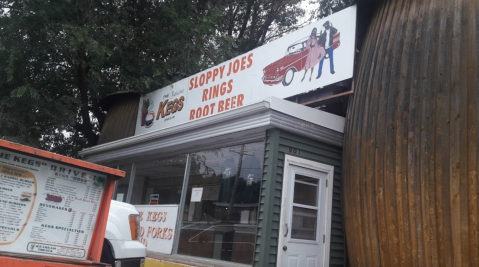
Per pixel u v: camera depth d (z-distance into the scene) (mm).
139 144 10000
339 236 7430
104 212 4426
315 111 7285
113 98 13750
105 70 13781
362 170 6461
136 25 14133
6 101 11297
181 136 8633
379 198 6070
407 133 5801
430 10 6020
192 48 13875
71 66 12812
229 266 6949
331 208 7387
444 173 5297
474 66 5312
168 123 11227
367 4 7410
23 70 11945
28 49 11633
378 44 6746
